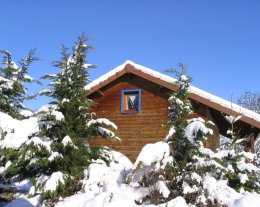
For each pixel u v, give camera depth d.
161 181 7.14
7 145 7.91
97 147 9.36
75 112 8.95
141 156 7.07
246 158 9.00
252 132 12.39
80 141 8.98
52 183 7.64
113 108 14.30
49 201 7.92
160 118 13.38
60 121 8.34
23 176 8.71
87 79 9.27
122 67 13.83
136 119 13.79
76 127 8.99
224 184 7.32
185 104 8.16
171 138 7.86
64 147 8.18
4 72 11.48
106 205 6.49
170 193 7.18
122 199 6.69
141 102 13.89
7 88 11.01
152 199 7.07
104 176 8.08
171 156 7.39
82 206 7.04
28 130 8.29
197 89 12.46
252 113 11.79
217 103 12.06
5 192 9.61
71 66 9.12
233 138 9.20
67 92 8.93
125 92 14.33
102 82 14.00
